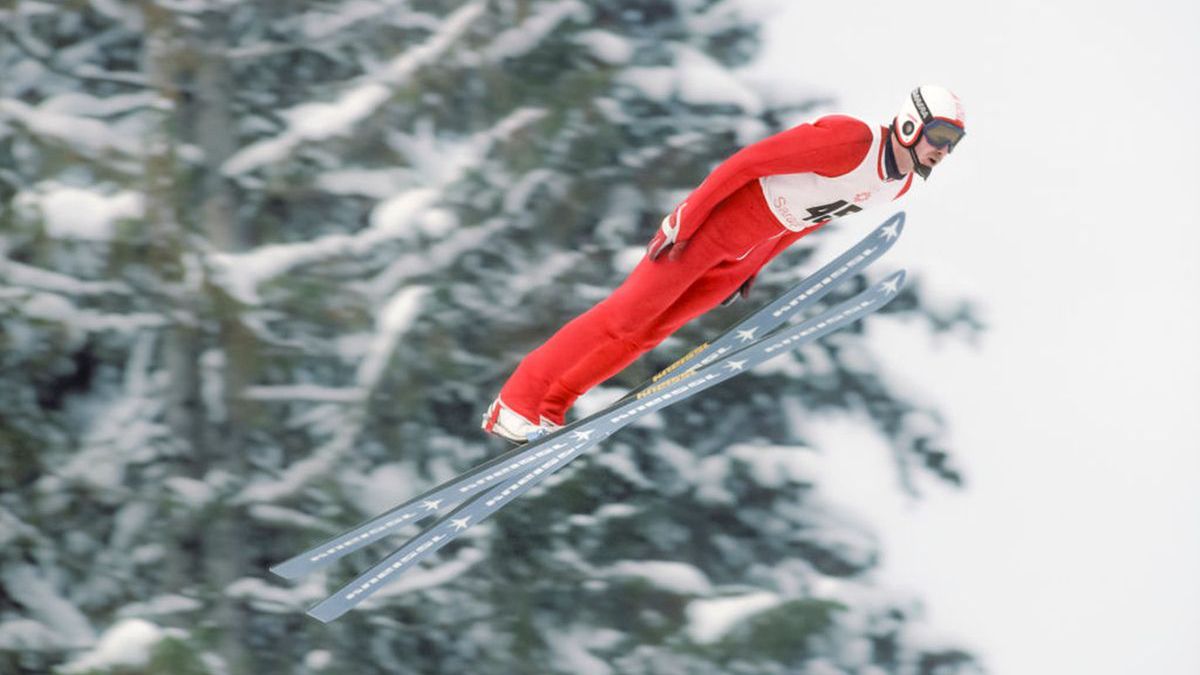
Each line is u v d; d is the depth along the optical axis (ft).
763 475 68.39
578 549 66.64
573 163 65.41
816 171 32.73
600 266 65.57
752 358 36.40
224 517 66.13
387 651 67.41
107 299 66.23
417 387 64.13
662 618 65.00
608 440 67.87
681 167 66.08
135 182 65.16
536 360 36.24
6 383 66.59
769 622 62.59
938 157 32.17
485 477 36.88
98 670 59.36
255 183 68.33
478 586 66.39
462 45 66.90
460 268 64.95
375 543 68.39
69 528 67.51
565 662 65.10
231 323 65.46
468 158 65.92
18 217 64.08
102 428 68.03
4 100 65.05
